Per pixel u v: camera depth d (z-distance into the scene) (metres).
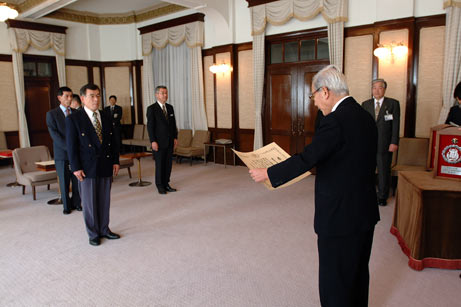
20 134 8.59
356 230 1.63
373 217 1.68
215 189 5.66
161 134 5.34
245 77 7.52
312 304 2.38
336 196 1.63
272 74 7.12
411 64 5.40
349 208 1.62
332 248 1.67
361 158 1.62
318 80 1.75
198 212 4.45
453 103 5.09
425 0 5.25
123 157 5.65
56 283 2.73
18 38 8.33
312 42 6.53
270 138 7.29
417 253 2.84
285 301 2.42
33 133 8.94
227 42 7.58
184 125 8.88
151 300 2.46
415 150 5.34
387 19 5.50
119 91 10.10
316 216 1.73
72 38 9.43
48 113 4.42
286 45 6.87
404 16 5.36
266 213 4.37
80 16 9.45
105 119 3.51
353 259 1.66
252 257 3.13
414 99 5.50
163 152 5.39
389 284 2.64
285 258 3.10
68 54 9.38
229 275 2.81
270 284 2.65
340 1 5.84
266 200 4.96
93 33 9.79
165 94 5.41
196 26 8.04
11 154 5.59
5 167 8.10
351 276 1.68
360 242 1.66
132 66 9.95
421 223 2.80
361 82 5.96
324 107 1.78
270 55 7.14
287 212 4.40
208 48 8.09
